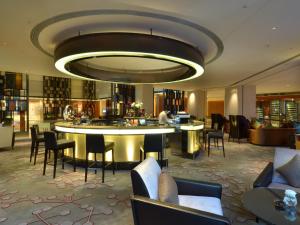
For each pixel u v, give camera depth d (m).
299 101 15.31
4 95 10.59
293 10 3.25
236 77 9.17
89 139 4.31
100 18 3.67
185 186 2.44
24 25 3.87
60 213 2.95
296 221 1.76
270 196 2.26
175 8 3.27
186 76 6.59
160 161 5.02
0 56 5.82
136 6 3.23
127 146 5.12
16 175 4.59
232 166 5.44
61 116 14.04
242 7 3.18
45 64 6.74
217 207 2.11
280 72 8.05
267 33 4.16
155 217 1.73
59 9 3.33
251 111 11.71
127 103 11.73
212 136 6.80
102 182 4.18
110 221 2.75
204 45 4.91
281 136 8.50
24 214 2.93
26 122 10.91
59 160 5.84
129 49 4.07
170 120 7.18
